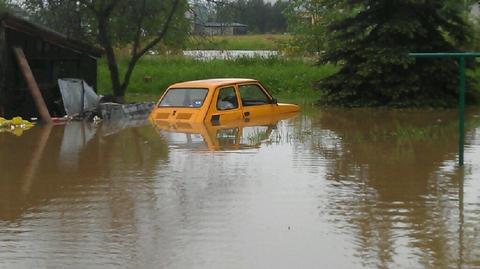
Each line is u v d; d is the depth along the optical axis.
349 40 21.31
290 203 7.97
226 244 6.48
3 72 17.69
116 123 16.53
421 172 9.72
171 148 11.94
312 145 12.27
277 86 27.19
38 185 9.12
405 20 20.67
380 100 21.19
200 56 33.69
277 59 32.22
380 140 12.98
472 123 16.11
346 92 21.12
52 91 19.14
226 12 25.55
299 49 33.00
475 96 21.61
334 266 5.89
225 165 10.26
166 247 6.41
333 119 17.08
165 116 15.67
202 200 8.12
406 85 20.78
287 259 6.07
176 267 5.90
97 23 23.86
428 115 18.58
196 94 15.59
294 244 6.46
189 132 13.94
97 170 10.05
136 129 14.76
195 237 6.69
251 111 16.09
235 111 15.70
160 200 8.16
